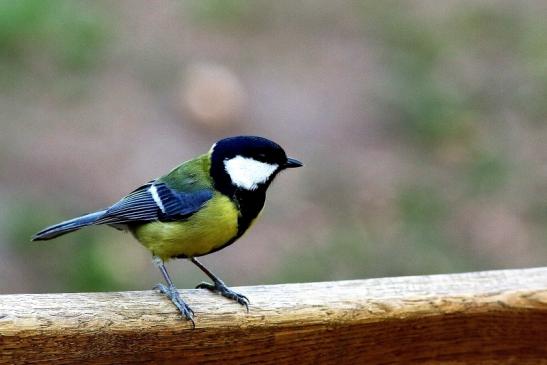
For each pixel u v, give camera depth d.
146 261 10.76
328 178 12.92
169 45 15.61
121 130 13.23
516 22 17.30
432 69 15.76
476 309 5.27
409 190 12.78
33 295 4.76
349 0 18.03
